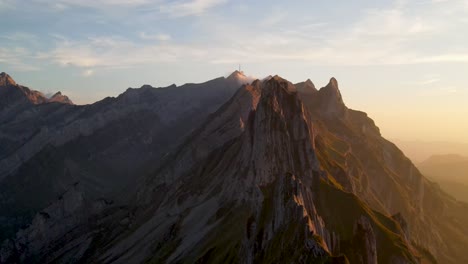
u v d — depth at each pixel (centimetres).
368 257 15738
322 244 13138
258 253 14800
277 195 15562
